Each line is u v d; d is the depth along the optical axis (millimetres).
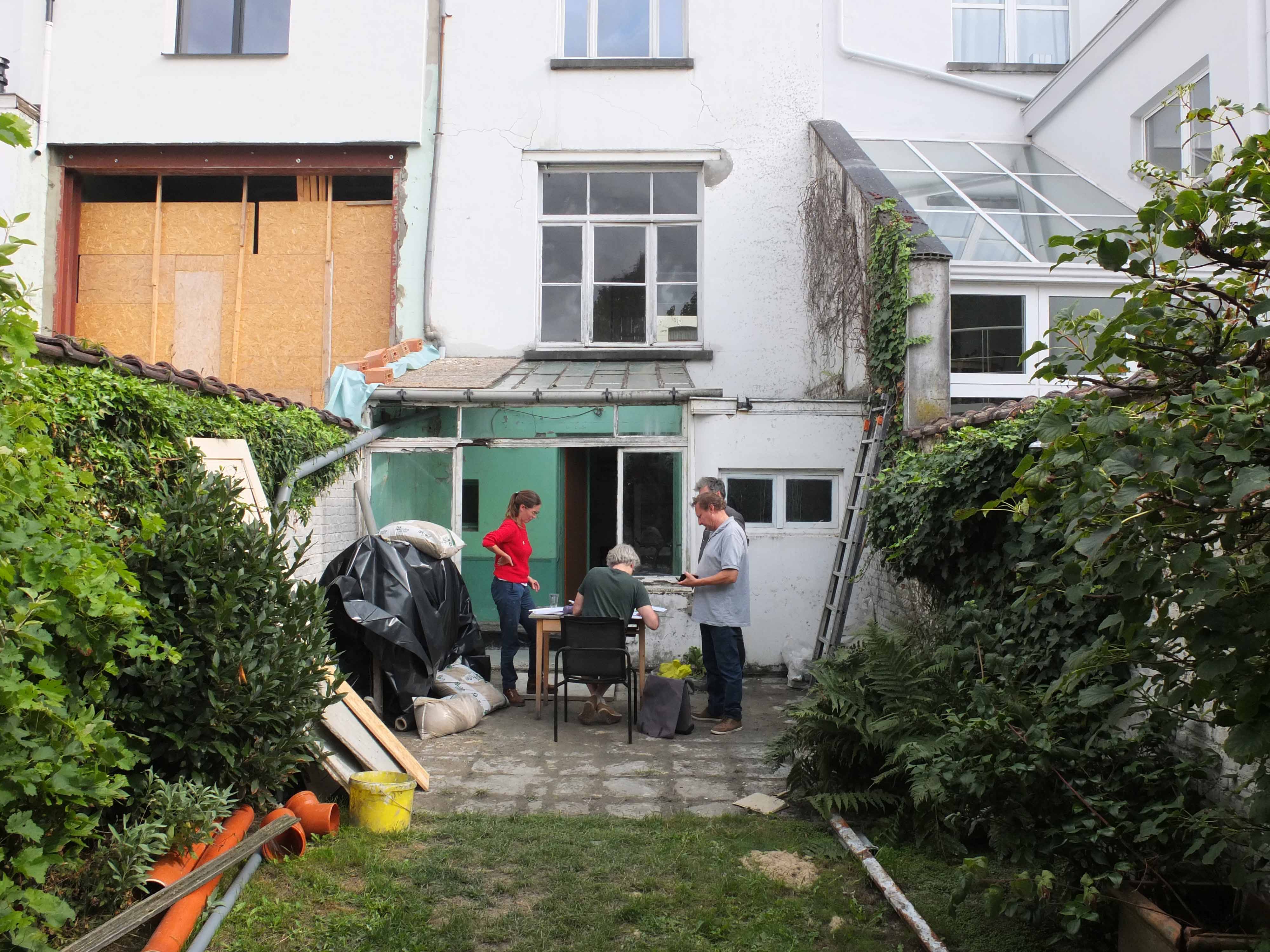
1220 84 8992
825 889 4016
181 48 11539
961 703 4656
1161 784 3518
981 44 13180
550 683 8273
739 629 7043
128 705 3750
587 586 7035
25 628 2787
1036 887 3320
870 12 13070
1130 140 10617
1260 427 2293
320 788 4973
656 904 3875
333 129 11367
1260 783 2514
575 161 11492
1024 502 2758
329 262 11547
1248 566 2275
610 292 11602
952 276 9383
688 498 9133
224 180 11938
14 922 2600
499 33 11570
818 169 10969
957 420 6723
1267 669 2346
